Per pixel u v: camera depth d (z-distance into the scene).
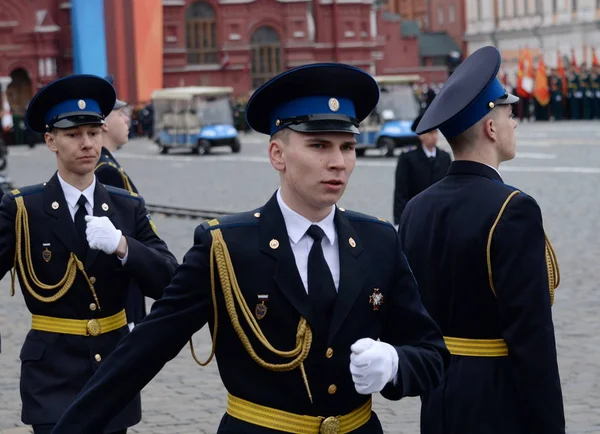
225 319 4.44
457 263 5.50
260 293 4.37
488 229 5.41
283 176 4.43
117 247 6.32
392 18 94.88
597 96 57.53
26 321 12.98
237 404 4.45
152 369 4.43
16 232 6.71
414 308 4.49
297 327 4.36
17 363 10.90
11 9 69.88
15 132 57.47
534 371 5.21
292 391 4.37
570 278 14.48
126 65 45.97
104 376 4.40
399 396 4.21
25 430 8.62
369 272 4.43
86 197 6.80
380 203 23.97
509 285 5.30
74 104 6.75
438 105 5.68
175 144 45.78
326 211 4.45
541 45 85.06
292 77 4.27
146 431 8.53
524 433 5.40
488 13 93.00
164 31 73.69
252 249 4.40
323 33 77.38
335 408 4.41
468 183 5.61
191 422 8.78
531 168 30.33
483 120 5.61
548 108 58.53
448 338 5.60
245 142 54.59
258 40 75.75
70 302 6.66
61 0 71.19
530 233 5.36
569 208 21.50
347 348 4.38
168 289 4.47
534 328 5.24
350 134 4.32
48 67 70.44
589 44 79.69
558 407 5.21
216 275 4.41
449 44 98.06
